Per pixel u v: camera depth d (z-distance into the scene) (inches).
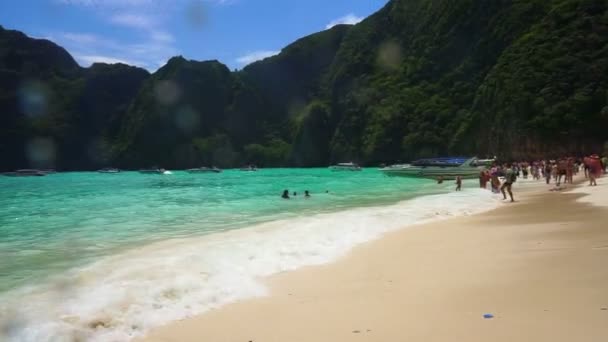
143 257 410.6
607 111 2787.9
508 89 3302.2
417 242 466.3
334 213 747.4
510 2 4124.0
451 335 209.0
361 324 231.9
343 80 5659.5
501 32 4037.9
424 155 4042.8
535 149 2997.0
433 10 5103.3
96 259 424.5
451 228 553.9
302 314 251.1
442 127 4101.9
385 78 5132.9
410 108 4466.0
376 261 382.9
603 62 3016.7
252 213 824.9
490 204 838.5
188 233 591.5
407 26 5497.1
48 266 397.4
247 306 266.7
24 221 770.2
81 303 259.1
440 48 4687.5
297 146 5738.2
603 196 832.3
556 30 3351.4
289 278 332.5
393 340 208.7
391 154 4389.8
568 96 3024.1
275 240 470.9
